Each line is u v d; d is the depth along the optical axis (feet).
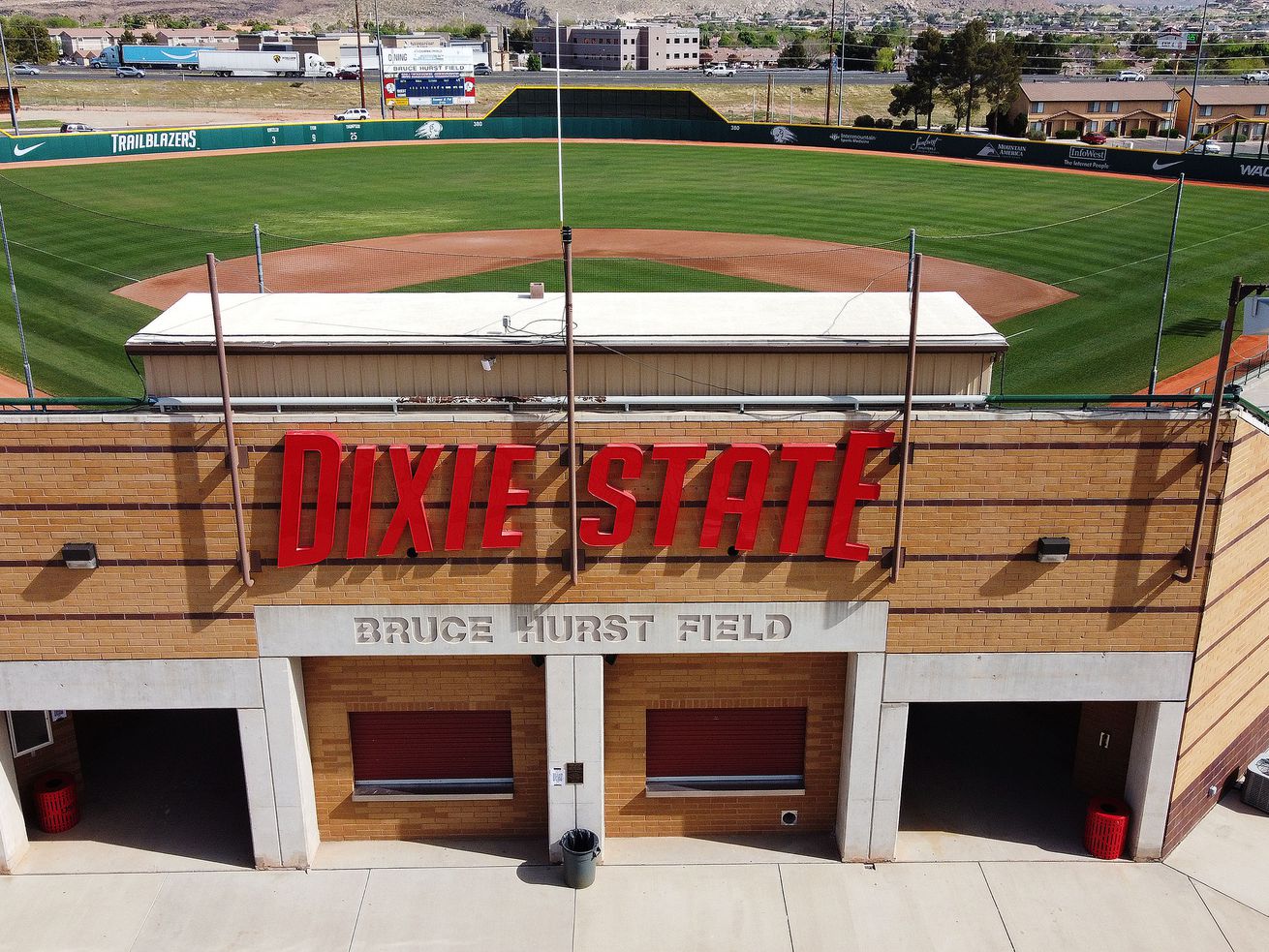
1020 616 53.93
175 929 53.26
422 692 56.85
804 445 50.21
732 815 59.77
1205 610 53.93
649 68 618.03
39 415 49.47
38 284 136.67
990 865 57.82
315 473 50.55
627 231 170.81
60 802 59.21
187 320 56.34
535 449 50.49
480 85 461.37
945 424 50.62
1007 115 334.44
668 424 50.39
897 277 142.51
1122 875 57.26
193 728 69.41
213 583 52.49
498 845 59.36
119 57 490.90
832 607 53.62
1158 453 51.13
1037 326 123.65
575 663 54.54
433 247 159.02
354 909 54.60
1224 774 63.36
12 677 53.62
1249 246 160.86
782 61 588.50
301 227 175.63
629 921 53.98
